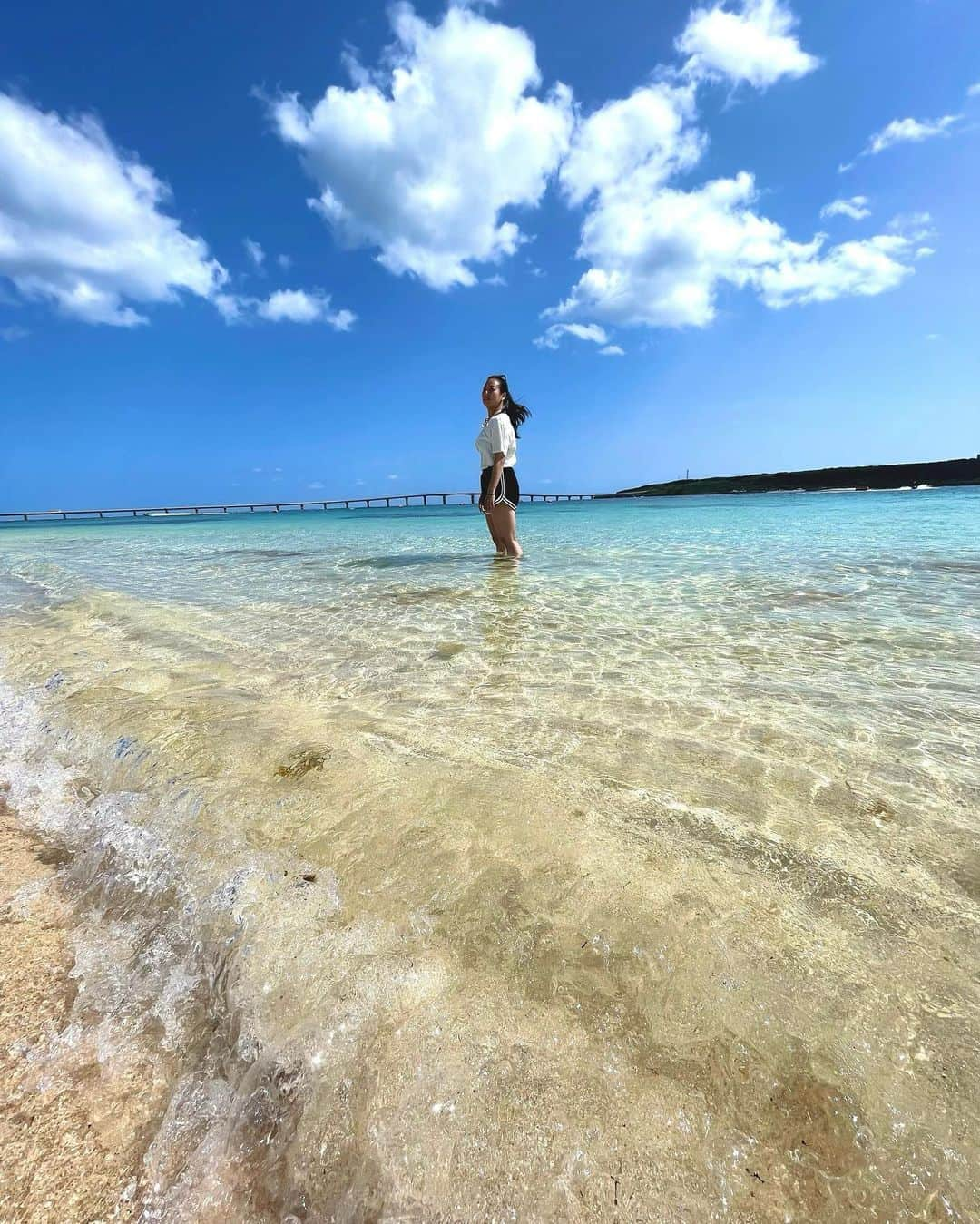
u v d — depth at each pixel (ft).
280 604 17.87
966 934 4.31
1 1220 3.26
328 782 6.73
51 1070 4.04
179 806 6.57
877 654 11.29
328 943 4.48
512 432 25.66
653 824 5.75
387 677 10.66
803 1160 2.98
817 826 5.70
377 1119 3.32
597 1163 3.01
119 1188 3.38
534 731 8.04
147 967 4.73
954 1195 2.81
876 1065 3.37
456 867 5.17
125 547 43.55
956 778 6.55
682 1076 3.39
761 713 8.53
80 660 12.30
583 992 3.93
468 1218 2.90
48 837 6.72
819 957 4.11
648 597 17.29
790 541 31.50
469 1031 3.72
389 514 109.29
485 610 16.14
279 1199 3.20
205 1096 3.75
